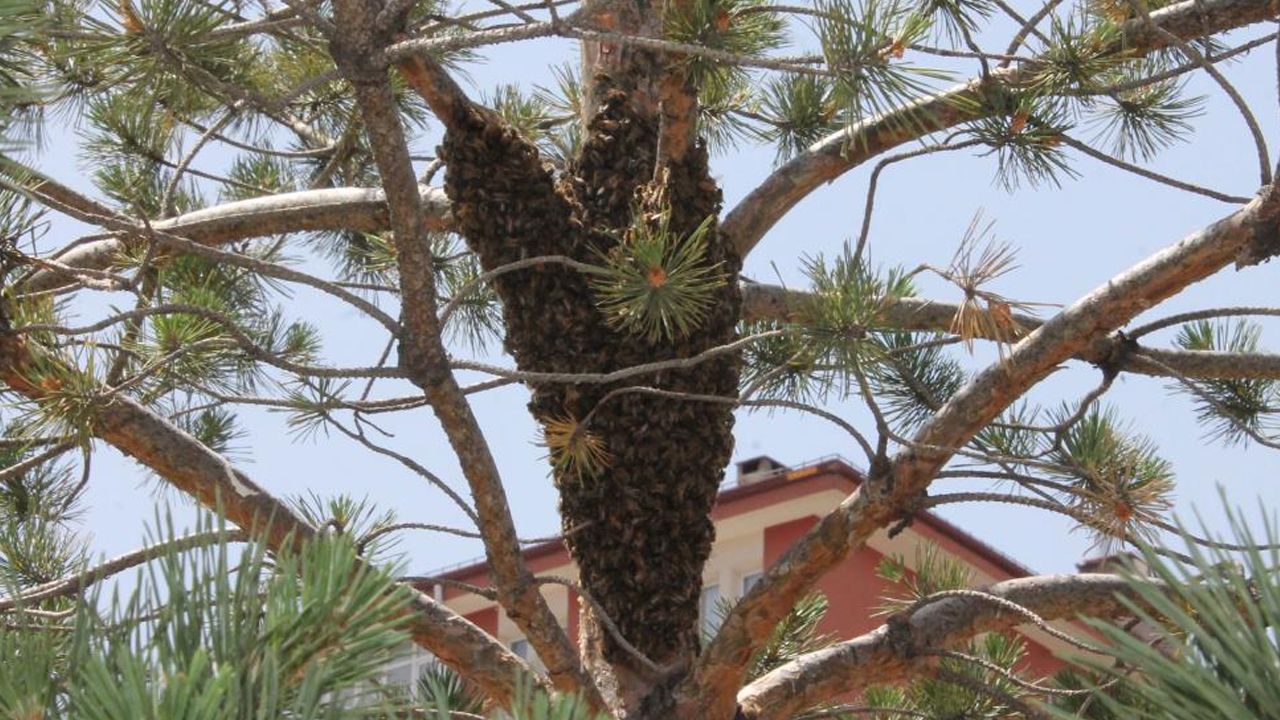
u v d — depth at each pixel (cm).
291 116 659
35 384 400
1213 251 394
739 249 538
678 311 367
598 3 321
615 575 452
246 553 155
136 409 425
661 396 441
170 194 480
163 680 139
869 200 403
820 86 615
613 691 449
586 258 444
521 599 396
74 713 137
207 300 536
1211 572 136
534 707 139
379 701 150
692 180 442
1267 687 130
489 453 372
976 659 470
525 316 446
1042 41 485
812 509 1057
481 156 444
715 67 402
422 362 352
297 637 148
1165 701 133
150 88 359
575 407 444
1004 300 387
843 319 383
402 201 335
